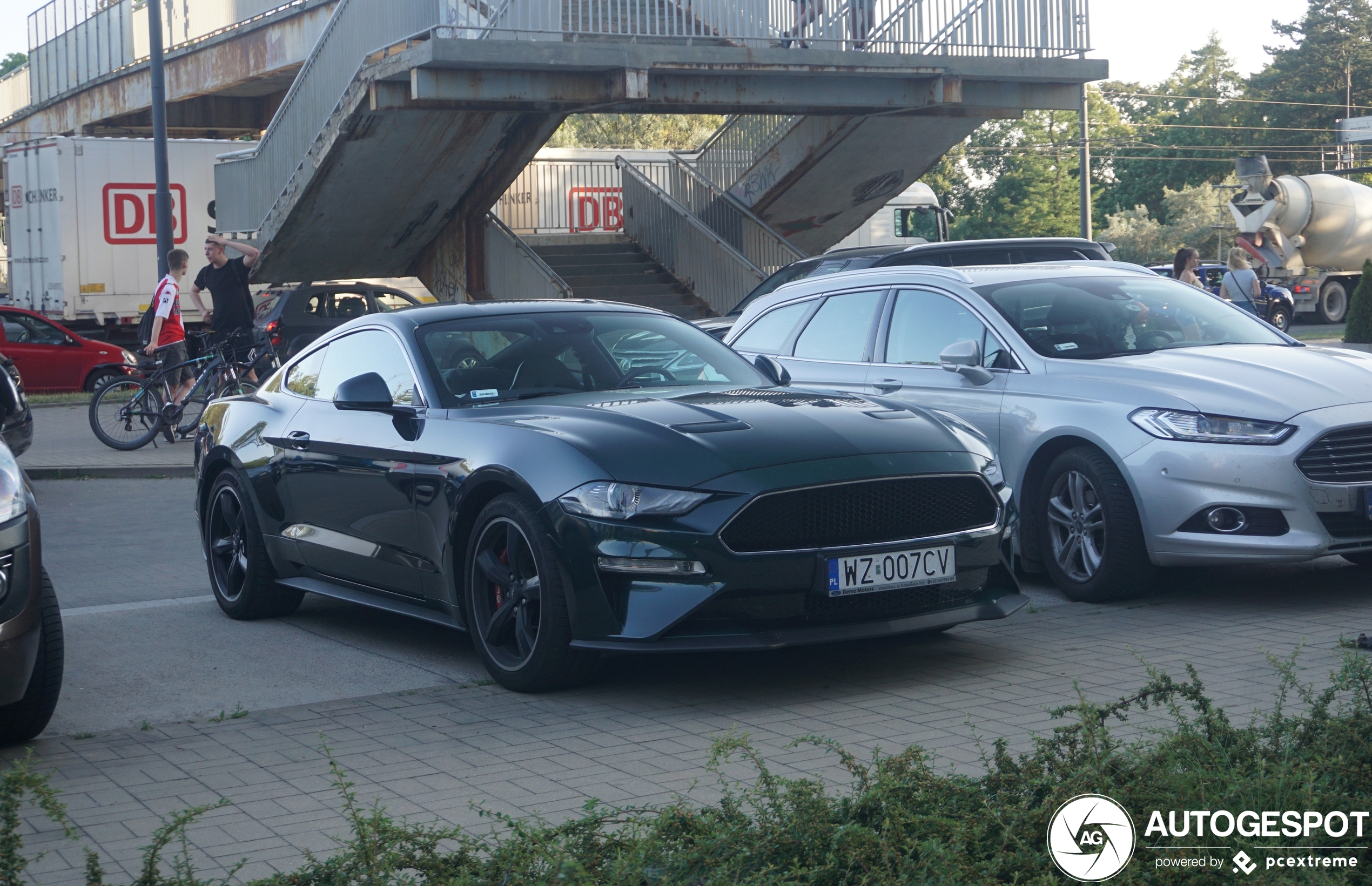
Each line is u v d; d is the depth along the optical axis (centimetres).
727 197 2416
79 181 2392
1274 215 3809
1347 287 4012
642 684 538
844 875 277
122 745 477
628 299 2333
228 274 1519
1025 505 701
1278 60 8938
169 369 1473
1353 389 640
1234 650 555
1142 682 506
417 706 516
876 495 516
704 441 514
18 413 1130
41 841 375
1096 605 665
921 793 310
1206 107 9656
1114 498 653
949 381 741
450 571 561
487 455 542
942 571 525
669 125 5856
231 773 435
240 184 2147
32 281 2502
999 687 509
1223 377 654
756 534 496
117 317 2442
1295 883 271
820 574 500
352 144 1855
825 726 467
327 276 2216
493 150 1981
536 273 2033
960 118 2150
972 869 273
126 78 2886
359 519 617
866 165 2319
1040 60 2003
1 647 441
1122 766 322
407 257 2233
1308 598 657
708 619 497
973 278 773
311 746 464
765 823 301
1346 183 3834
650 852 285
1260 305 1820
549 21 1717
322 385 680
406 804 396
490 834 365
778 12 1878
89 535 993
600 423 533
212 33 2644
